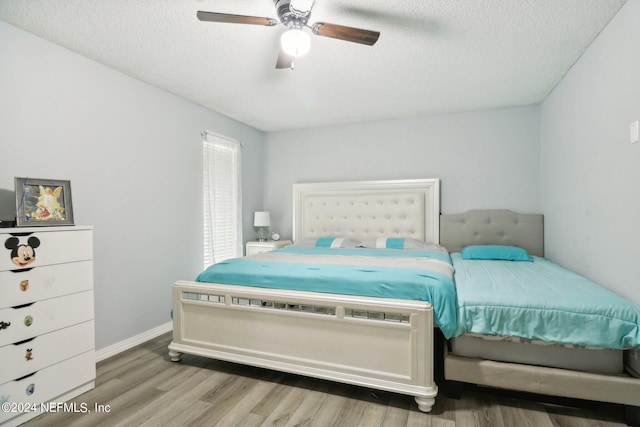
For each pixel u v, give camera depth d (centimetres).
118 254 258
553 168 306
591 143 225
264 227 450
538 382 169
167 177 305
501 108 358
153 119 291
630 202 179
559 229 292
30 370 170
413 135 393
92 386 200
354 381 186
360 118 398
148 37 211
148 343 274
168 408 178
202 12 156
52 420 168
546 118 324
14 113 196
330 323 194
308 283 212
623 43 182
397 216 391
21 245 167
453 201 377
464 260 311
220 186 379
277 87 298
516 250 312
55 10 181
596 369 168
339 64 252
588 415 168
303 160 446
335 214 419
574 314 163
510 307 171
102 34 207
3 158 191
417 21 194
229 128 393
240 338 218
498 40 216
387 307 180
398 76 274
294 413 173
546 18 192
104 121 248
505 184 357
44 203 189
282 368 204
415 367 175
